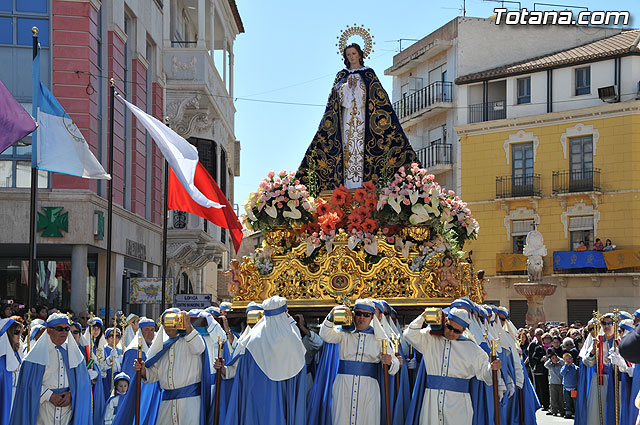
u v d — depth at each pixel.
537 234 36.84
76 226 22.17
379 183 11.03
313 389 9.58
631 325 13.08
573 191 41.88
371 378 9.28
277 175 10.96
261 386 9.18
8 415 10.74
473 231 11.41
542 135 43.00
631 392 12.52
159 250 29.41
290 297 10.59
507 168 43.97
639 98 40.84
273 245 10.97
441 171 46.84
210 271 45.88
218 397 9.54
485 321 10.80
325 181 11.49
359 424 9.16
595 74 42.06
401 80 52.28
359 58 11.75
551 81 43.22
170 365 9.68
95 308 24.14
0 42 22.20
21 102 22.22
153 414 9.98
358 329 9.31
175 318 9.49
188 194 16.41
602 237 41.25
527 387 12.19
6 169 22.23
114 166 24.47
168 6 30.55
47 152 14.14
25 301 24.27
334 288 10.49
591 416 14.08
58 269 24.44
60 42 22.36
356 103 11.45
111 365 12.91
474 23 46.00
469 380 9.23
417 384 9.30
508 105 44.34
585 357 14.38
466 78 45.28
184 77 29.97
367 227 10.55
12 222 21.91
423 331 9.20
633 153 40.69
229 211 16.58
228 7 36.28
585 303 41.34
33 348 10.34
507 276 42.88
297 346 9.26
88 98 22.42
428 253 10.59
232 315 10.96
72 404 10.58
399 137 11.32
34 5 22.38
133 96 26.45
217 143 32.44
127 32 26.39
